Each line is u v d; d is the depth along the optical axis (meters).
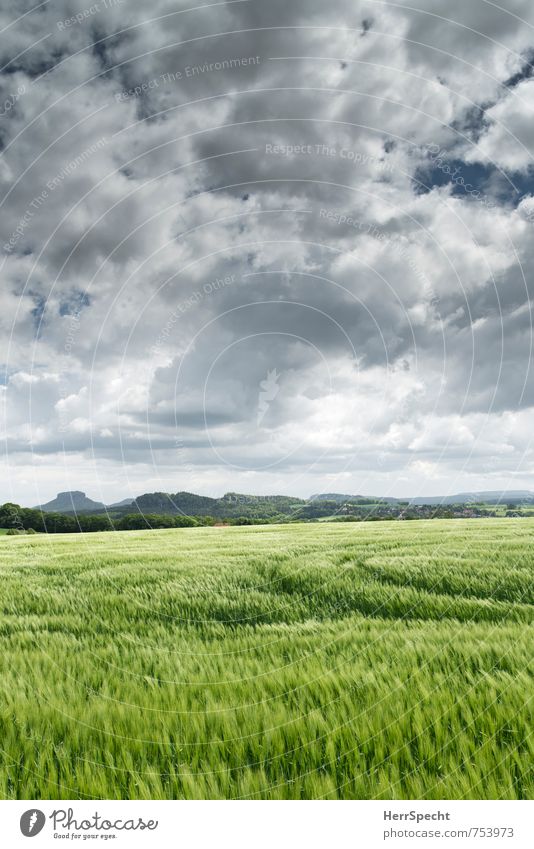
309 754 3.55
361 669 4.71
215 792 3.41
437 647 5.13
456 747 3.54
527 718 3.78
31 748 3.60
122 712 4.04
